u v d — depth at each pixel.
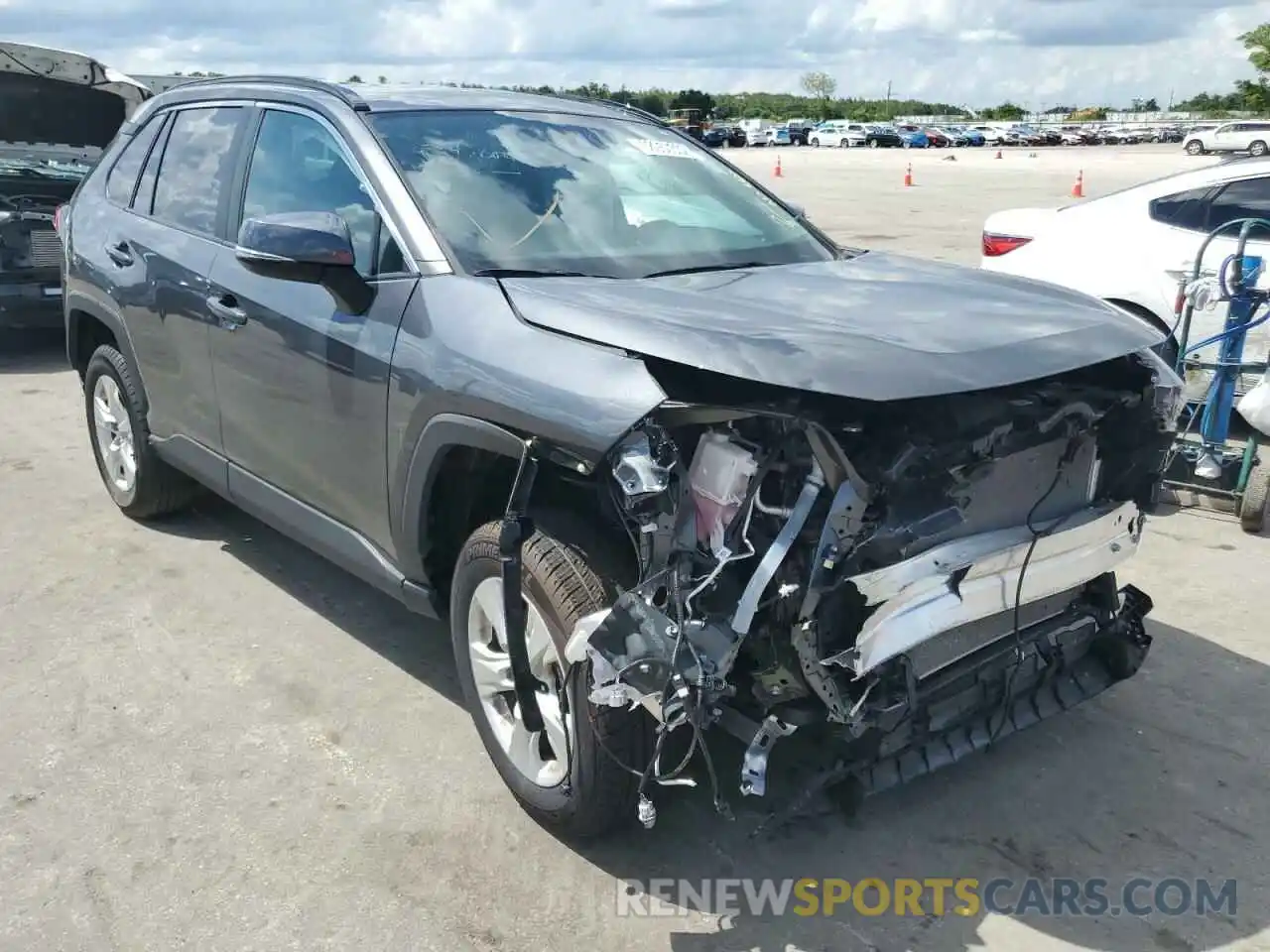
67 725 3.66
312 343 3.58
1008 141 74.38
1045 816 3.21
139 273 4.64
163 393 4.70
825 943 2.72
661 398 2.55
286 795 3.30
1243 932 2.76
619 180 3.96
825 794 3.16
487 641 3.25
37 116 10.10
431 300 3.22
